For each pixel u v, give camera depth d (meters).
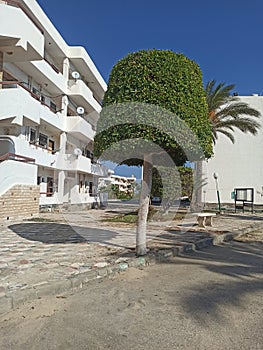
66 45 22.27
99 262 5.83
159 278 5.24
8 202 12.70
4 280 4.57
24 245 7.50
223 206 28.72
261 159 28.69
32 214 14.85
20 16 12.68
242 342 2.99
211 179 29.14
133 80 5.84
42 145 19.83
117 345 2.91
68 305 3.92
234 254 7.56
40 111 16.30
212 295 4.34
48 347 2.87
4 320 3.45
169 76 5.78
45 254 6.48
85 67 24.47
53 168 19.69
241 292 4.49
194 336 3.10
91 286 4.74
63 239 8.59
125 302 4.04
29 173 14.55
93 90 29.36
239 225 13.62
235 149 29.02
